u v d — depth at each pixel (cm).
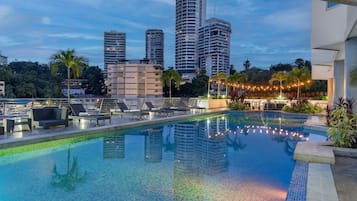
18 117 930
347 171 479
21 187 449
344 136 634
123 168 559
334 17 985
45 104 1116
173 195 416
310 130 1054
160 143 819
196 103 1970
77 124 971
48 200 397
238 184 470
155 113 1467
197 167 571
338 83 1373
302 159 562
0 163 583
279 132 1044
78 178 493
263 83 3631
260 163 607
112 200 397
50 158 627
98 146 756
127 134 962
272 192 433
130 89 4256
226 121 1385
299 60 4541
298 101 1780
